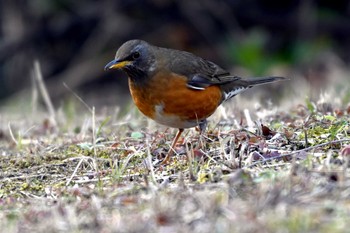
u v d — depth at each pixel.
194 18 24.58
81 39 24.94
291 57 24.08
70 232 7.79
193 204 8.05
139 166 10.61
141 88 11.27
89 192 9.41
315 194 8.07
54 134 13.98
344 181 8.42
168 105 11.20
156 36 24.78
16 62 24.77
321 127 11.41
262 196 7.98
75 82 24.45
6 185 10.55
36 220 8.38
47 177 10.73
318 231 7.11
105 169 10.76
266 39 24.53
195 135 11.88
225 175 9.41
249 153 10.42
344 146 10.16
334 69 22.53
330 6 24.70
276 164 9.77
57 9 24.47
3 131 14.96
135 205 8.49
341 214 7.53
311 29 24.31
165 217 7.70
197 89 11.28
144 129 12.98
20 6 24.39
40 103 23.12
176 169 10.25
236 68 23.80
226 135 11.45
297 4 25.00
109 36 24.69
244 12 24.58
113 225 7.79
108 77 24.66
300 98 15.94
